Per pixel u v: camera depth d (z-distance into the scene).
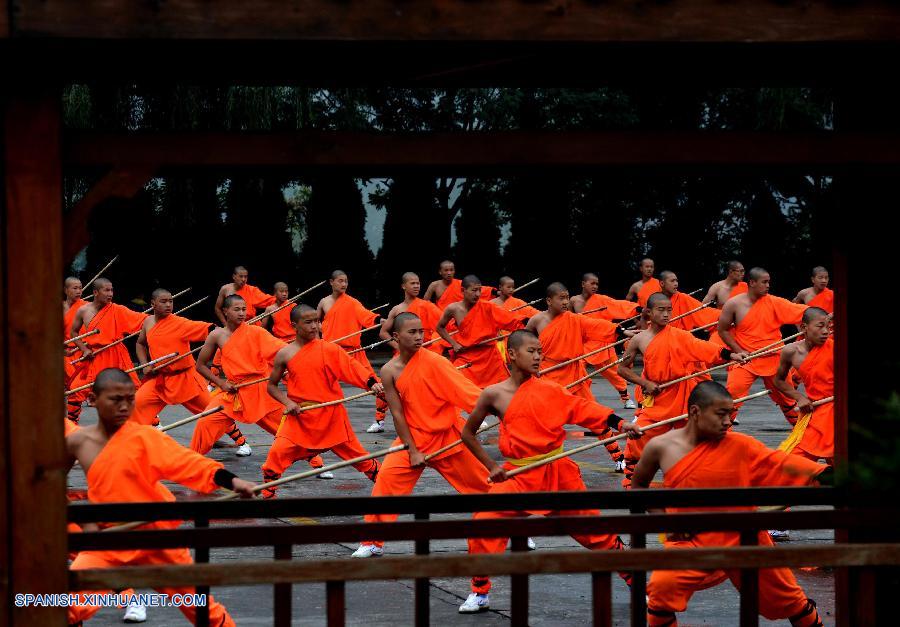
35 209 4.62
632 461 12.14
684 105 29.20
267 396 13.10
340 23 4.51
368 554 9.41
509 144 4.87
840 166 5.07
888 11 4.68
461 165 4.88
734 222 33.12
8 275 4.62
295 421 11.34
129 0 4.42
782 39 4.65
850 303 5.83
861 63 5.58
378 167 4.88
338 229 31.55
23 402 4.63
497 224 34.03
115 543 5.23
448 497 5.99
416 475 9.12
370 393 11.44
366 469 11.59
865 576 5.45
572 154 4.89
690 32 4.61
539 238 32.38
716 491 6.12
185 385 14.80
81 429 6.42
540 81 5.92
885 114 5.70
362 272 31.73
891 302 5.79
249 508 5.80
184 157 4.77
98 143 4.73
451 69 5.67
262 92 25.89
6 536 4.64
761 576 6.49
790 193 31.28
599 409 8.05
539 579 8.91
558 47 4.70
